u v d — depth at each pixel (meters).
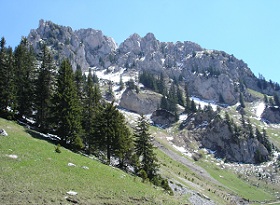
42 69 71.31
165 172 87.81
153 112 196.88
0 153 38.28
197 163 136.25
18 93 71.94
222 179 121.94
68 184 34.62
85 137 67.69
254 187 120.69
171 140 155.62
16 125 59.44
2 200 26.53
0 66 67.94
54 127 61.47
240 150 156.88
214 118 172.50
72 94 62.75
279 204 99.44
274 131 194.50
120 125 67.50
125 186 41.28
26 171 34.72
